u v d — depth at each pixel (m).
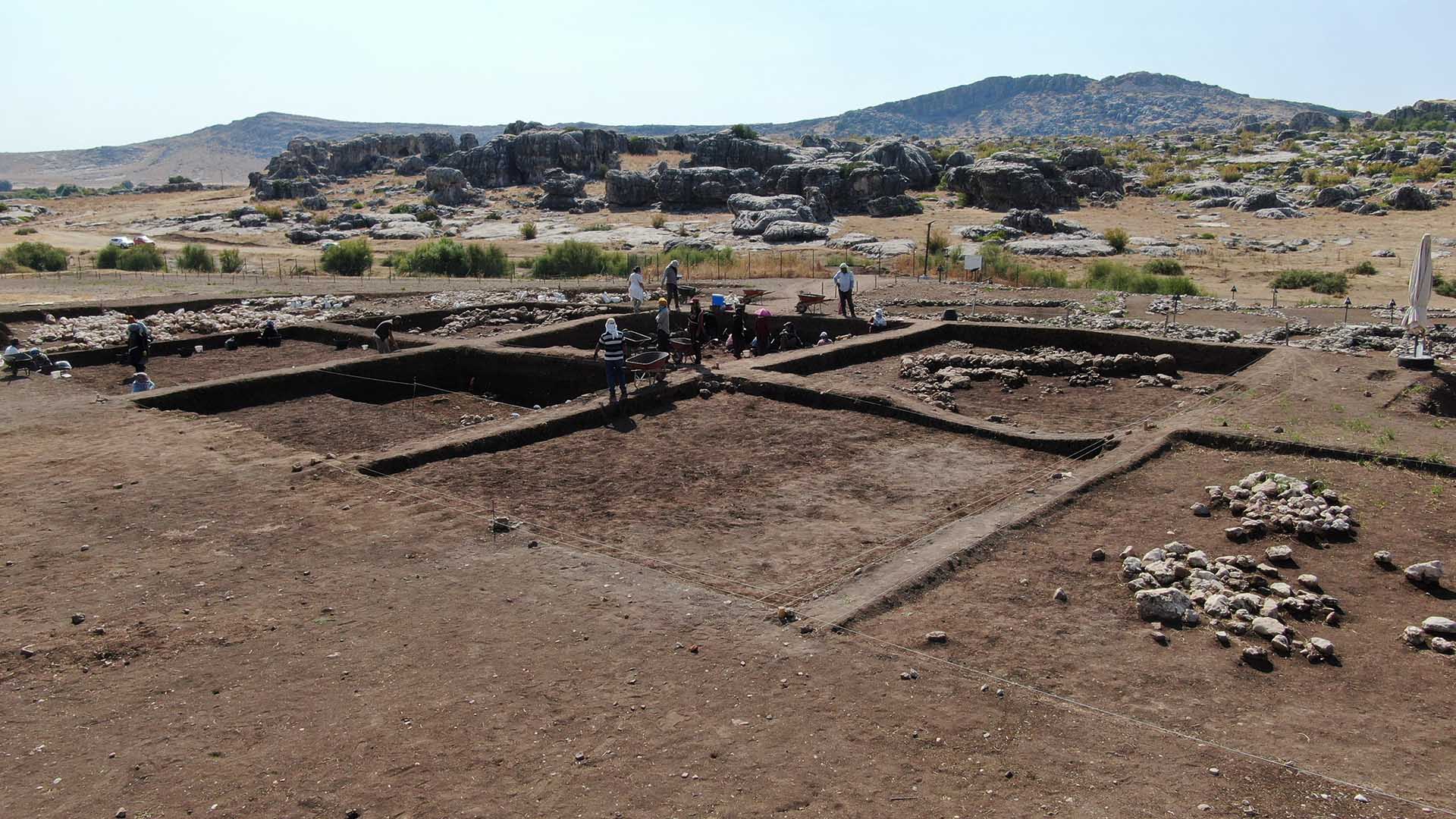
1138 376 20.53
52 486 11.91
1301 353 20.50
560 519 11.44
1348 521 10.35
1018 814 5.74
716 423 15.94
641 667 7.56
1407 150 97.38
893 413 16.11
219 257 56.25
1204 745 6.46
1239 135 151.62
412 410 18.70
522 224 77.88
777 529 11.13
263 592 8.96
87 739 6.60
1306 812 5.76
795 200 71.94
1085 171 81.75
